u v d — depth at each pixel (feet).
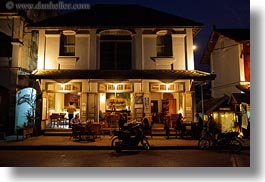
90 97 62.08
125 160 35.01
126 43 65.57
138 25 63.36
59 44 64.90
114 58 64.90
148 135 58.29
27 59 69.21
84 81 62.44
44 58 64.34
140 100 62.08
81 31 65.05
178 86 62.90
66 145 45.85
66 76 57.98
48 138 55.72
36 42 73.51
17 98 63.82
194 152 42.16
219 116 60.59
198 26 64.44
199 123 55.11
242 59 69.00
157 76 58.49
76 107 69.67
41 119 60.23
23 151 43.47
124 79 58.23
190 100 61.93
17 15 64.80
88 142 49.70
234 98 61.41
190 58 64.49
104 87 62.85
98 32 64.85
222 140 43.78
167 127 55.77
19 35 65.31
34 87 64.34
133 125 45.57
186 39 65.21
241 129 58.39
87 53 64.75
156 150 44.34
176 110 68.90
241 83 68.28
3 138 54.65
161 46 65.87
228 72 75.87
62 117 63.46
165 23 64.39
